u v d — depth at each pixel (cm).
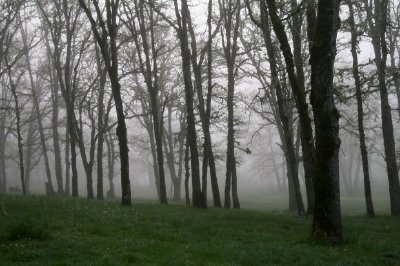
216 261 1109
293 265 1087
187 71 2598
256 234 1551
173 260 1105
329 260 1152
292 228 1762
